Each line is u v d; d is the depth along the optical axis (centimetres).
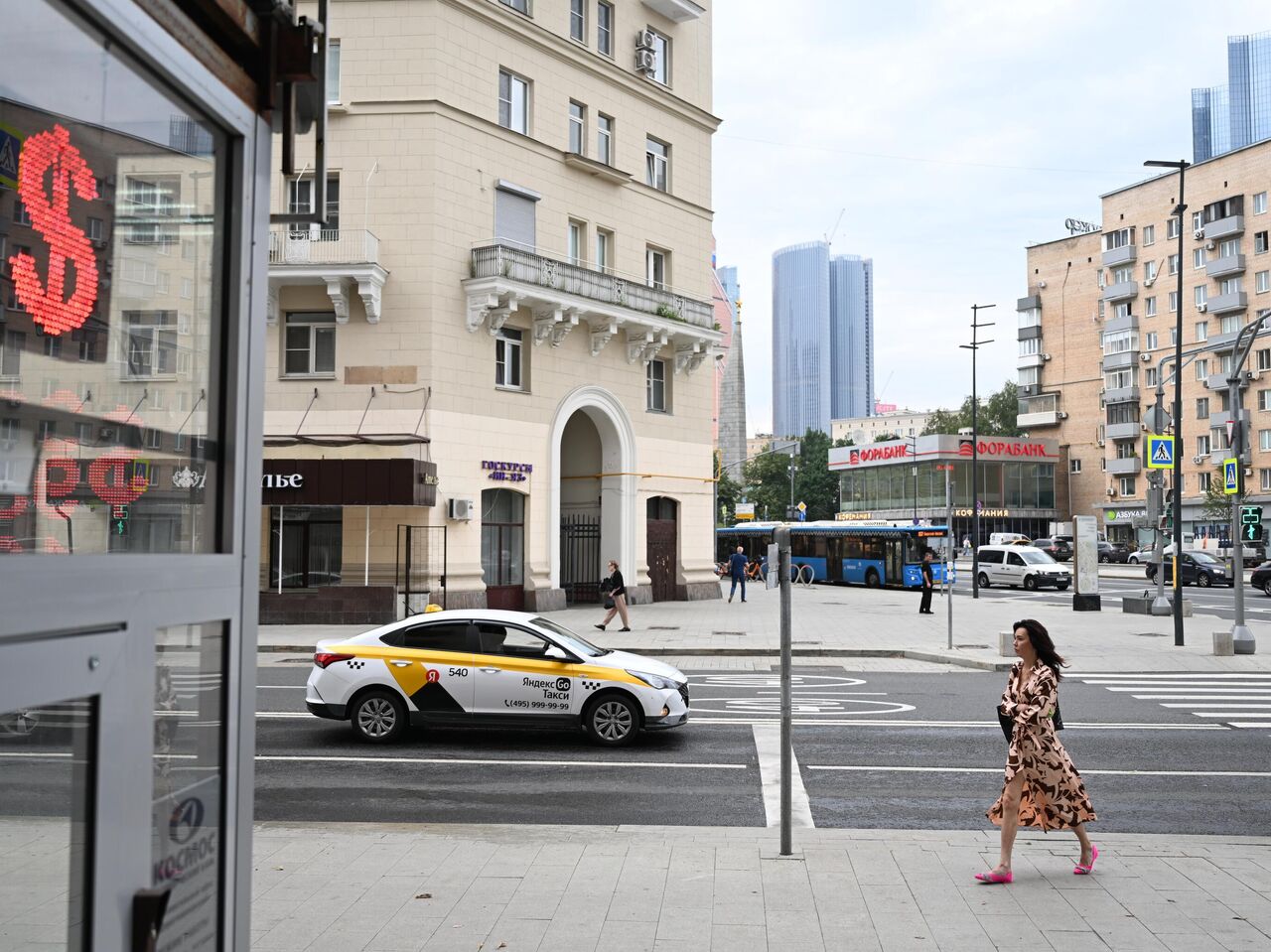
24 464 230
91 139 245
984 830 898
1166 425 3331
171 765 269
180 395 284
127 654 243
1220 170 7556
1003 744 1289
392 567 2653
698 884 716
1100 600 3734
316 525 2717
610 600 2572
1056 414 9112
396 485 2531
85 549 247
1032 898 691
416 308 2706
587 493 3403
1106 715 1515
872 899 687
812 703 1608
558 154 3094
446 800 1002
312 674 1304
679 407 3538
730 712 1520
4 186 218
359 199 2739
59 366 239
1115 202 8469
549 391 3041
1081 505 8962
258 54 329
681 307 3406
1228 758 1216
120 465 260
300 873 741
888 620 2966
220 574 291
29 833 226
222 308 307
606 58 3253
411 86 2745
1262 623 2930
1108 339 8462
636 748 1252
